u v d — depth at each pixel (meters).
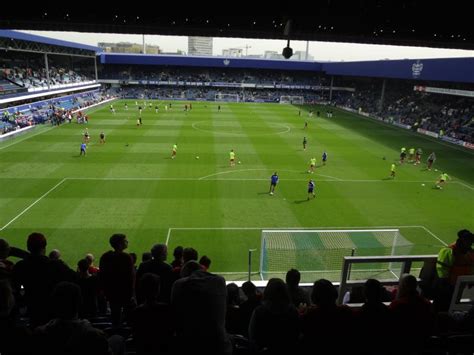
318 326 4.65
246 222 22.42
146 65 105.19
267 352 4.63
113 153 37.91
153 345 4.65
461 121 57.41
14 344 4.22
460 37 12.97
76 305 4.24
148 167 33.31
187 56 100.62
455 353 5.26
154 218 22.56
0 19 11.64
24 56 80.56
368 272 11.19
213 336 4.43
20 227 20.92
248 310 6.23
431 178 32.50
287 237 19.11
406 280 5.18
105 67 103.38
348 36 13.12
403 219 23.55
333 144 46.38
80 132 48.59
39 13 11.38
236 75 107.44
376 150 43.41
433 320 5.11
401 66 67.50
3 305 4.48
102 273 6.65
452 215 24.33
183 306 4.49
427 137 52.75
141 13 11.59
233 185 29.08
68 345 3.87
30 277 6.11
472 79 50.84
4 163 33.44
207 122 60.59
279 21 12.11
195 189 27.88
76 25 12.28
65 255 18.27
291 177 31.61
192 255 7.47
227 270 17.41
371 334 5.02
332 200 26.47
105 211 23.38
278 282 4.74
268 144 45.06
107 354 3.85
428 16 11.26
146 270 6.98
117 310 6.86
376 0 10.51
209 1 10.76
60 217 22.31
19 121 49.16
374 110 78.44
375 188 29.39
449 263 6.77
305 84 104.19
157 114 67.88
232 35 12.88
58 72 82.94
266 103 95.81
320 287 4.75
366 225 22.50
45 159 35.00
